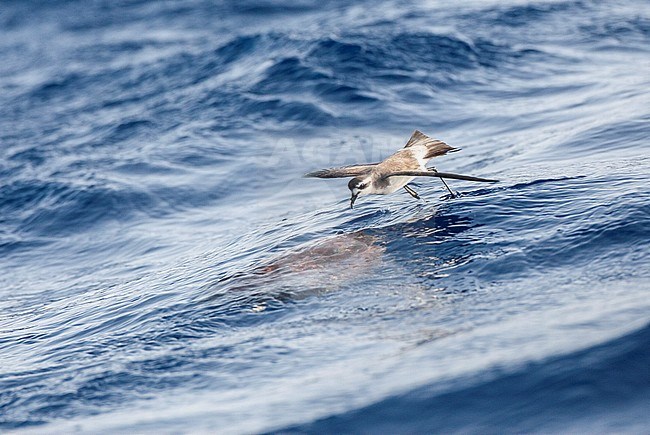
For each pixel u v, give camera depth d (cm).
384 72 4888
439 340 1555
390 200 2505
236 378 1587
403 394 1385
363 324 1698
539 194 2225
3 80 7012
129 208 3606
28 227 3597
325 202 3281
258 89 4928
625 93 3978
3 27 9319
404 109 4400
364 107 4475
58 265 3167
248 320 1823
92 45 7906
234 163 4009
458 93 4562
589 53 5006
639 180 2212
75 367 1783
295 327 1747
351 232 2239
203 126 4541
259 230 2686
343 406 1389
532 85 4544
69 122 5319
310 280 1952
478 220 2111
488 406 1323
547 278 1753
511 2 6188
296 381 1520
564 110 3938
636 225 1889
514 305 1650
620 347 1386
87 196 3728
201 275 2269
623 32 5347
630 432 1217
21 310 2592
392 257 2000
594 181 2272
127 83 6116
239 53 5969
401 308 1736
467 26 5662
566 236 1914
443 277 1842
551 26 5566
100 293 2531
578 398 1302
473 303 1695
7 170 4378
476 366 1421
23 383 1744
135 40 7850
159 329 1883
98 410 1577
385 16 6256
